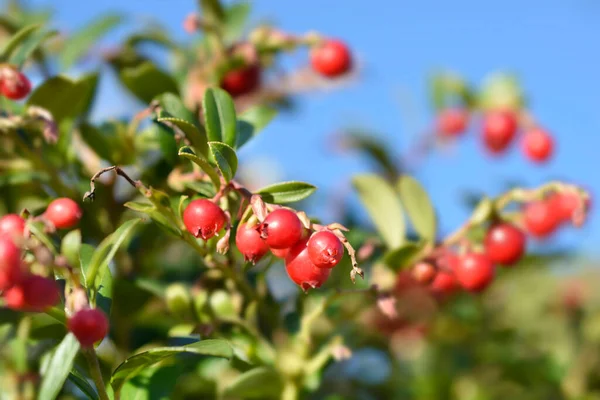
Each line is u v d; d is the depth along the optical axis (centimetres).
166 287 33
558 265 43
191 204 27
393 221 36
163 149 31
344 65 41
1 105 33
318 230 27
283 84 43
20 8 41
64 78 32
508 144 45
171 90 35
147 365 28
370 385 43
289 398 32
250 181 49
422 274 35
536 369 45
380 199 36
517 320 52
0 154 33
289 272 27
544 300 52
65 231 33
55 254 26
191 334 31
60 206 27
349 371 43
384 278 35
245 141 32
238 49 38
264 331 34
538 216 37
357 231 38
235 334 33
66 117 33
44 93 33
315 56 41
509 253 35
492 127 45
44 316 30
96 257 27
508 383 46
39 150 33
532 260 42
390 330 41
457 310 45
